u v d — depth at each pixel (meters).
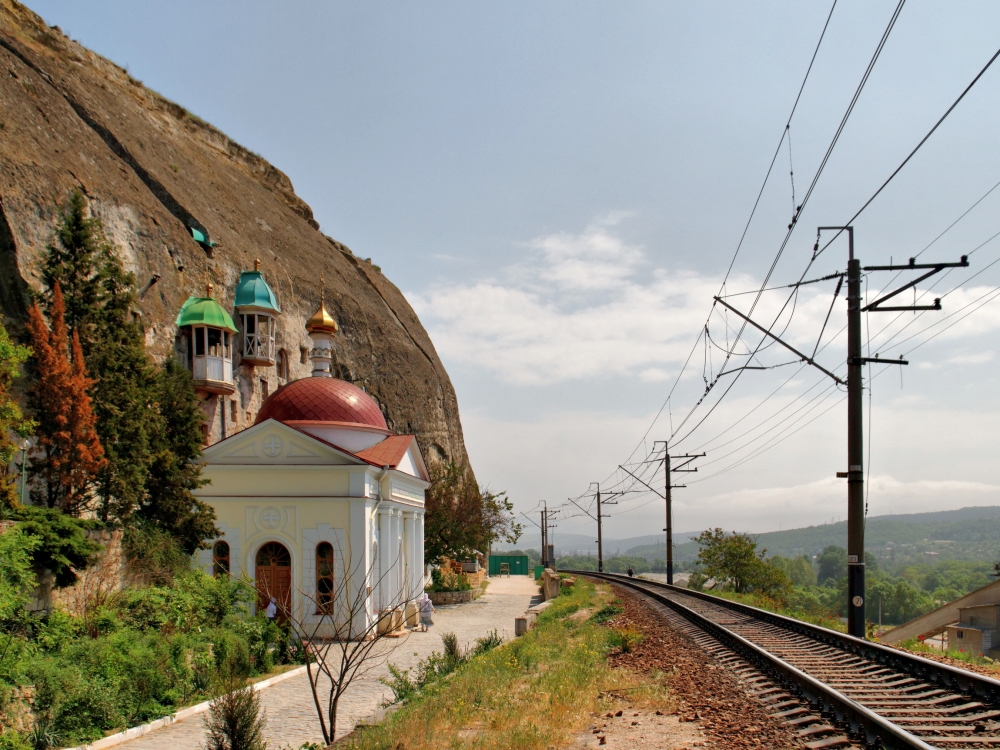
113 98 54.03
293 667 23.53
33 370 23.00
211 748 12.69
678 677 14.59
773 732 9.94
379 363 66.44
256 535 30.81
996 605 33.97
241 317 45.78
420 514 40.72
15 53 43.97
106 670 16.34
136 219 38.84
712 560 53.06
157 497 25.56
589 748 9.89
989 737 9.21
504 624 36.62
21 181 31.61
